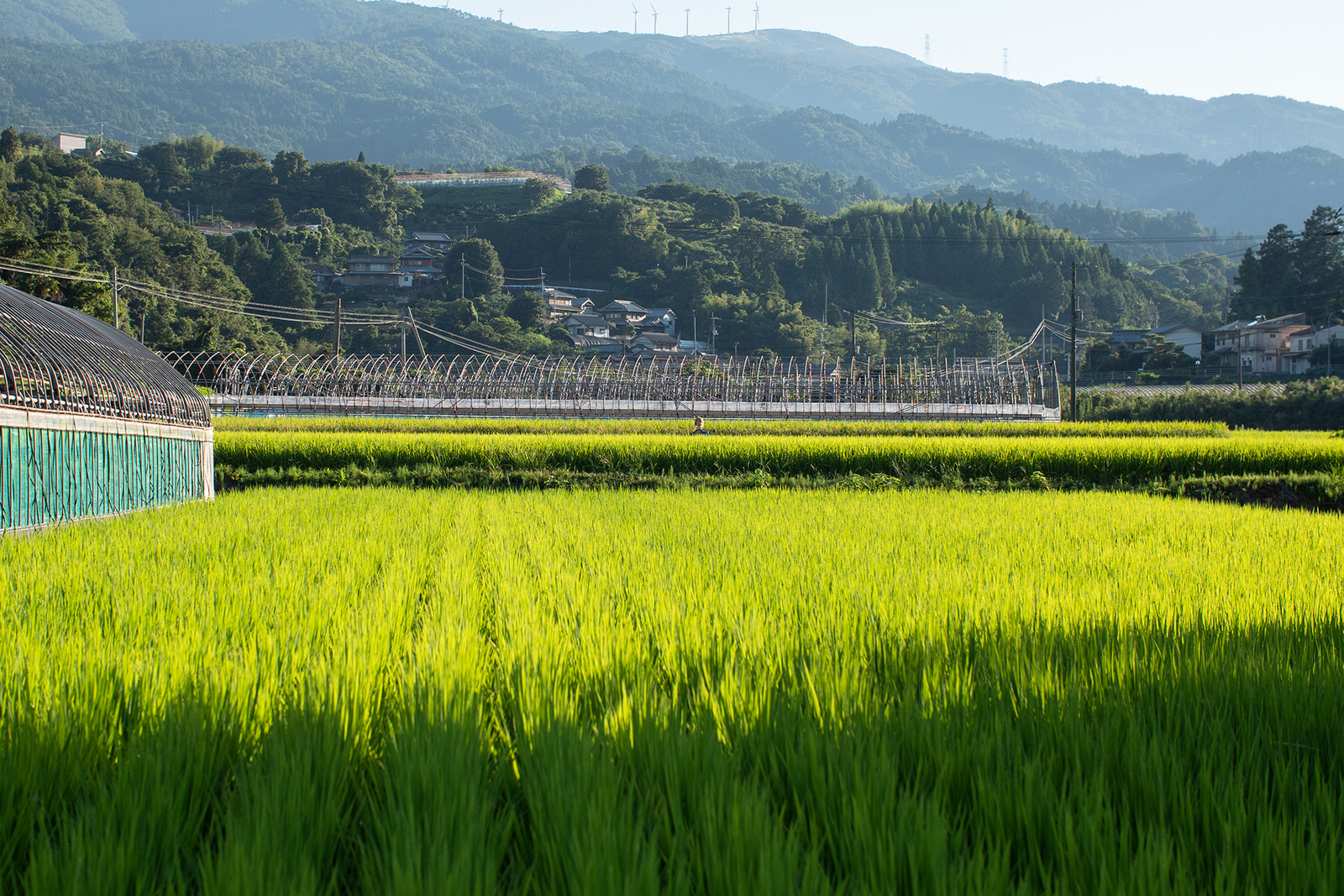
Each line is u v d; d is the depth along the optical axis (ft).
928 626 17.98
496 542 31.30
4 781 10.18
